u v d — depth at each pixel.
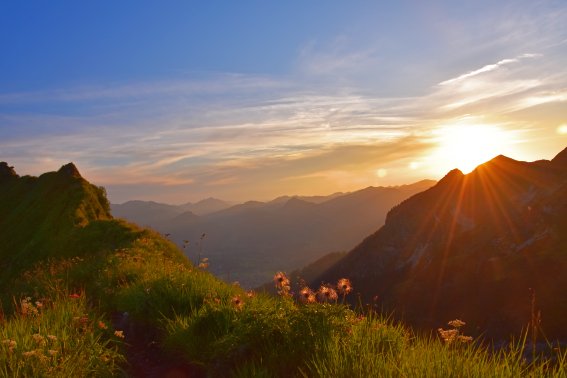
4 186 107.88
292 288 8.21
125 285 12.64
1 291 15.34
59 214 60.44
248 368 6.48
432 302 131.38
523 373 4.65
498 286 118.31
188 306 10.10
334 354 6.03
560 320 85.81
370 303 7.63
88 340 7.65
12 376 5.91
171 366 7.77
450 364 5.12
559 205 142.62
